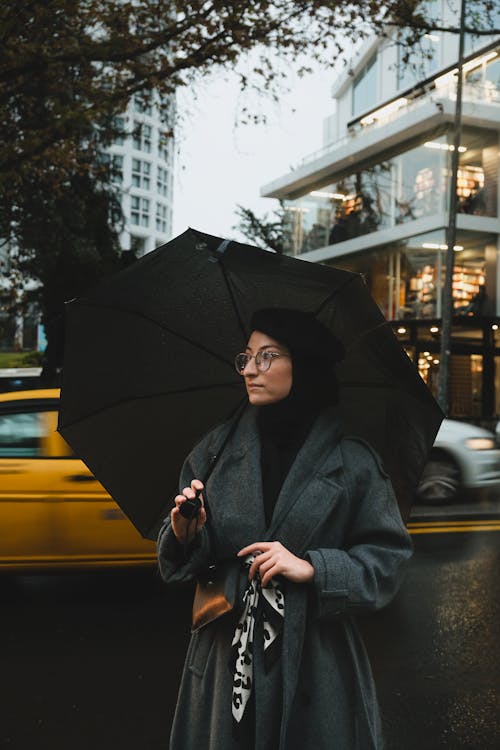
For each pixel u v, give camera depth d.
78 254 17.88
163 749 3.03
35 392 5.09
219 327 1.88
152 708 3.41
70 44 8.96
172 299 1.83
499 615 4.70
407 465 1.83
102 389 1.84
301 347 1.67
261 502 1.64
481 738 3.11
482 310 21.77
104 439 1.86
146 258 1.72
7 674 3.78
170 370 1.90
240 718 1.56
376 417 1.85
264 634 1.57
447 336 16.33
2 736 3.11
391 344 1.68
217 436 1.78
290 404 1.70
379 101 28.27
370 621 4.59
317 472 1.64
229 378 1.92
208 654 1.69
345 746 1.58
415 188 22.67
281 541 1.61
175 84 9.45
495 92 21.52
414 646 4.16
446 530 7.23
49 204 16.66
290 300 1.81
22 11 8.08
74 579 5.56
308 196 27.67
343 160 24.84
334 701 1.59
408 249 22.94
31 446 4.89
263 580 1.53
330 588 1.52
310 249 27.38
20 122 10.34
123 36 8.91
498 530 7.26
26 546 4.76
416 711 3.35
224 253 1.70
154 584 5.44
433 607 4.86
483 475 8.48
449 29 10.15
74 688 3.61
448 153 21.53
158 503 1.95
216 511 1.66
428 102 21.17
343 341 1.83
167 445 1.92
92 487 4.87
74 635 4.37
